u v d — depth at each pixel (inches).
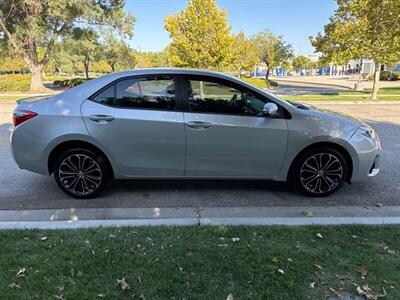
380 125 444.1
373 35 747.4
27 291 109.7
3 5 1041.5
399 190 213.2
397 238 143.8
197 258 127.6
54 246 135.5
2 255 129.1
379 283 115.3
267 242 139.5
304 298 107.9
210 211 181.2
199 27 945.5
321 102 765.3
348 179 199.6
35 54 1171.3
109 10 1153.4
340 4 802.2
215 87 188.1
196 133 186.4
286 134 188.2
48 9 1023.0
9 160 275.1
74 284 112.9
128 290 110.3
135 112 186.5
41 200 196.2
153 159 189.9
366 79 2039.9
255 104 189.2
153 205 189.6
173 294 109.0
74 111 187.5
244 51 1599.4
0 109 642.2
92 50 1181.7
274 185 219.0
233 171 192.2
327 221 159.8
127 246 135.4
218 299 107.0
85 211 181.6
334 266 124.0
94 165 193.2
